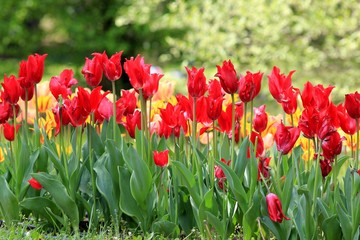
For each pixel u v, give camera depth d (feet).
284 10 47.88
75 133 20.93
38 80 20.89
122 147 19.98
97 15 69.51
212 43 50.19
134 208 19.90
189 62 55.98
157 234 19.81
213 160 19.03
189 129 20.79
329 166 18.70
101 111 20.90
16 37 70.13
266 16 48.21
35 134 21.54
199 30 52.21
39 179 19.75
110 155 20.06
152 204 19.97
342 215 18.01
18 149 21.52
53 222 20.72
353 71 51.11
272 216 17.54
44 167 21.12
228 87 18.30
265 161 18.92
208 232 18.79
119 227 21.03
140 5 61.77
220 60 51.11
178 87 64.90
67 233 20.44
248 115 27.86
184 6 52.49
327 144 17.94
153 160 20.47
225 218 18.99
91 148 20.88
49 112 23.18
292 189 18.63
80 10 70.03
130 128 20.63
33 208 20.44
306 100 18.92
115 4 68.33
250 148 18.51
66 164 20.31
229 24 49.73
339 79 51.29
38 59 20.66
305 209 17.94
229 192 19.51
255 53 50.19
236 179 18.45
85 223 21.34
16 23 69.31
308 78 52.16
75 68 72.18
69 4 69.92
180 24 53.16
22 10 69.00
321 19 47.24
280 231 18.28
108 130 20.93
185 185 20.08
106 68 19.54
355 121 18.62
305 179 20.12
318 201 18.16
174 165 19.39
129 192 19.86
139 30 65.98
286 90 18.84
